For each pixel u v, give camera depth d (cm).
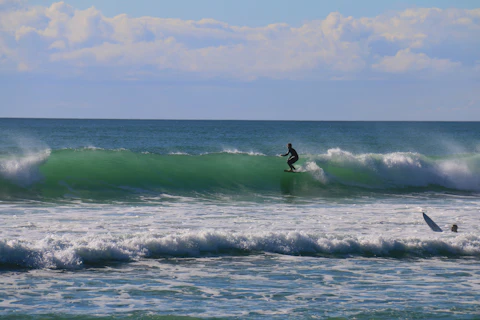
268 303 3459
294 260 4666
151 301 3456
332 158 10906
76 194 8181
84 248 4416
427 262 4766
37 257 4206
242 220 6347
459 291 3825
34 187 8362
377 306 3434
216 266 4394
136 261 4450
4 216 6206
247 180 9869
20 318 3081
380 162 10875
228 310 3306
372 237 5197
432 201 8956
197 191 9019
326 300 3547
